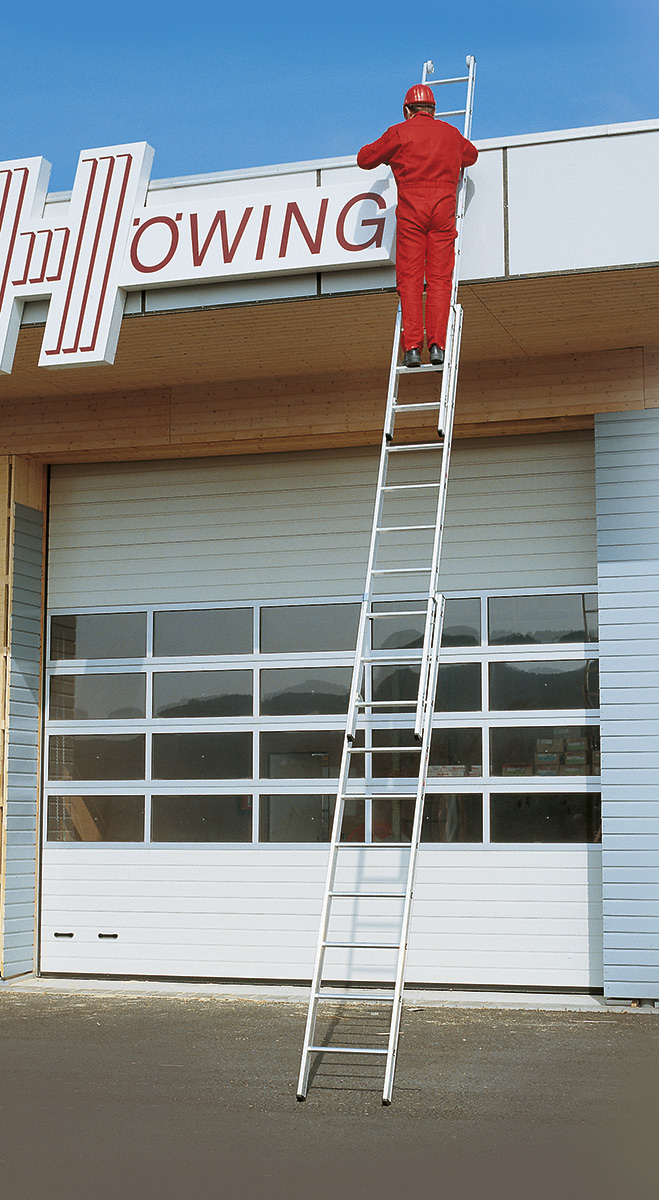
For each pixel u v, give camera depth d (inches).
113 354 317.7
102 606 404.5
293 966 372.2
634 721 338.0
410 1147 201.9
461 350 348.2
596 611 360.8
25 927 390.0
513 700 365.1
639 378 346.6
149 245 315.6
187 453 395.5
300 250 304.0
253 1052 279.4
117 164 321.4
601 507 346.3
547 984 351.9
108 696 400.5
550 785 358.9
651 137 290.0
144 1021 318.7
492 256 295.6
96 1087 246.4
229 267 308.2
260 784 382.6
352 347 346.3
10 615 391.5
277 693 385.1
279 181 315.0
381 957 363.9
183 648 395.5
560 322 324.5
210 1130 213.5
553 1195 177.5
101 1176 187.9
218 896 381.7
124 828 393.1
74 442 391.5
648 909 331.9
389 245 297.6
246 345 343.6
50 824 399.5
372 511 383.6
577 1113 223.0
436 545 268.5
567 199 293.0
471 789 364.8
